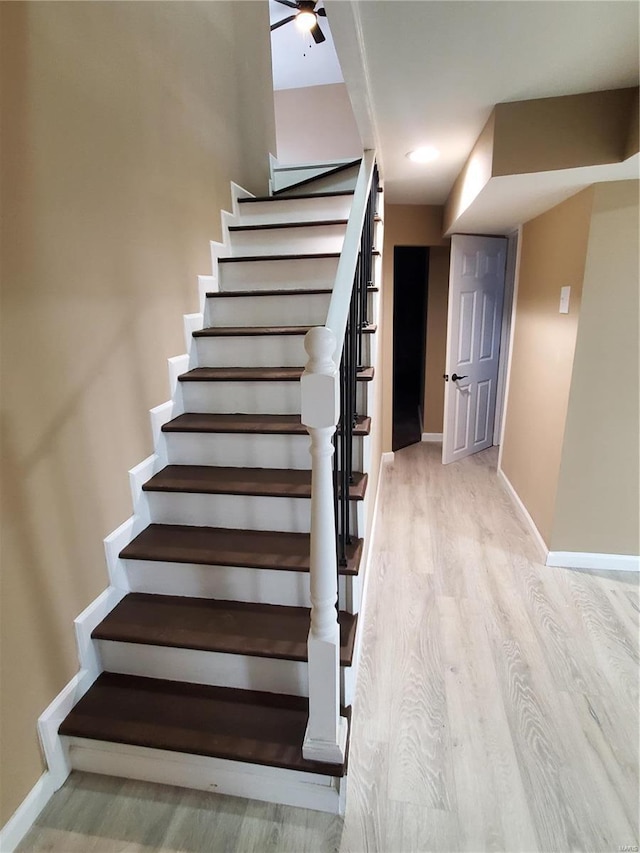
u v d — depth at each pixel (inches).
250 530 73.3
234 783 55.8
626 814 54.4
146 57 73.7
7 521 48.7
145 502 74.3
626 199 84.6
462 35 55.4
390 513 131.5
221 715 58.2
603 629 84.4
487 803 55.6
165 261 80.9
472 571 102.7
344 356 60.8
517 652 79.0
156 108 77.0
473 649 79.6
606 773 59.0
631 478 97.5
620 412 94.8
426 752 61.7
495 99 72.1
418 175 116.3
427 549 112.0
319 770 52.0
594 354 93.0
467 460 175.2
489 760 60.6
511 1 49.4
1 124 46.8
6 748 49.5
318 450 43.4
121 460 68.8
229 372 86.0
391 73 64.1
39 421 52.8
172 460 81.4
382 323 149.5
